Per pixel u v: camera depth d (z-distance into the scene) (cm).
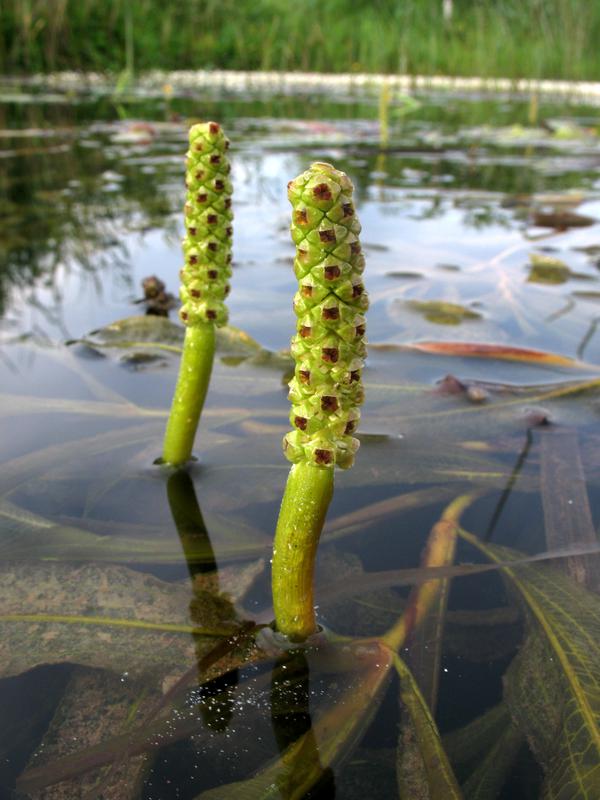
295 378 11
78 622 14
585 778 11
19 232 42
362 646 13
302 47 150
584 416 22
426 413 22
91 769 11
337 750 11
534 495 18
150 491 18
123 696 12
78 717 12
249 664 13
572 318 30
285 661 13
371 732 12
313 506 12
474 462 20
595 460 20
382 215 49
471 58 152
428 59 152
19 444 20
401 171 66
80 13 125
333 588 15
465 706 12
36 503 18
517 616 14
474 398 23
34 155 68
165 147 76
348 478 19
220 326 17
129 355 26
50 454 19
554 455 20
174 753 11
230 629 13
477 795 11
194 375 18
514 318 30
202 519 17
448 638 14
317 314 10
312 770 11
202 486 18
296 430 12
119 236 42
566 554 16
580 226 46
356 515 17
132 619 14
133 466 19
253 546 16
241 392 24
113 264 37
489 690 12
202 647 13
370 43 153
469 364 26
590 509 17
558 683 13
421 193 56
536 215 47
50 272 36
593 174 66
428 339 28
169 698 12
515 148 81
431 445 20
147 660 13
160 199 51
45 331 28
